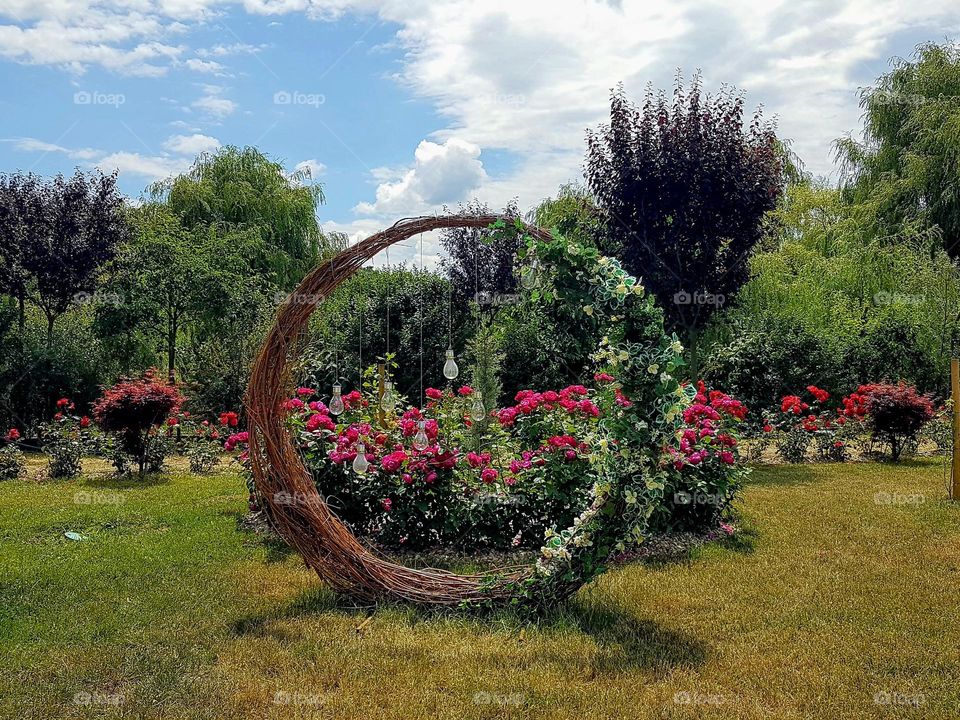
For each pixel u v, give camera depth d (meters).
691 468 6.32
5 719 3.31
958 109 17.03
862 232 17.78
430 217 4.77
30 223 14.04
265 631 4.33
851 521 6.90
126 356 14.63
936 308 14.41
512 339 13.84
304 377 6.97
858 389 11.37
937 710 3.41
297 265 20.64
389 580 4.77
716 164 10.02
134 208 18.77
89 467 10.69
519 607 4.50
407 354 15.31
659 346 4.23
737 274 10.82
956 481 7.91
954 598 4.87
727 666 3.87
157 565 5.62
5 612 4.63
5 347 13.44
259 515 7.04
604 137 10.59
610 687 3.63
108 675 3.75
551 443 5.87
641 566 5.57
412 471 5.85
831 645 4.14
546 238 4.62
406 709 3.42
